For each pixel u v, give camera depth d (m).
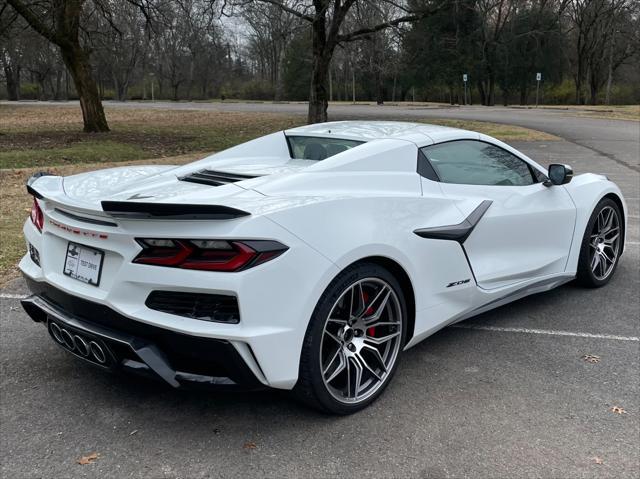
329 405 2.80
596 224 4.77
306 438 2.71
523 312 4.35
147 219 2.49
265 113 35.88
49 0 19.64
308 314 2.60
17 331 3.95
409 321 3.22
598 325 4.09
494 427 2.80
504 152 4.12
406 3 21.25
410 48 32.00
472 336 3.91
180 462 2.53
